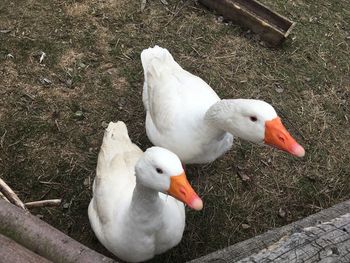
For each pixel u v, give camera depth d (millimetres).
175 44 1119
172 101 792
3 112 948
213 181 921
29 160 896
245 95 1061
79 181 886
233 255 657
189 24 1156
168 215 672
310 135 1015
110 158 749
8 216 642
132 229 667
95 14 1131
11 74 1004
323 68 1134
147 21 1144
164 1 1183
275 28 1132
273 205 911
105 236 711
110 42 1093
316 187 945
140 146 950
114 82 1029
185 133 770
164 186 580
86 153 922
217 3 1172
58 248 617
